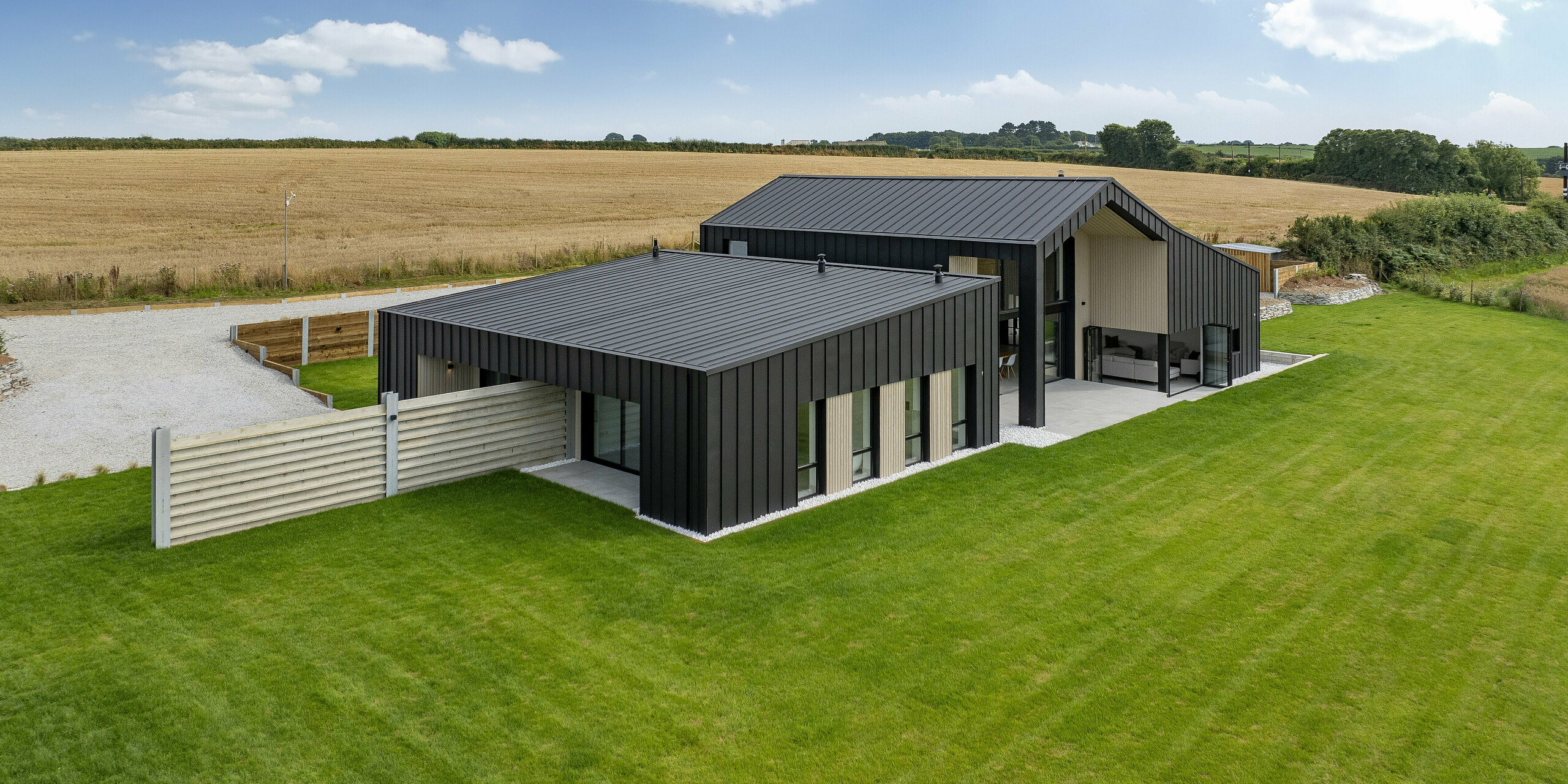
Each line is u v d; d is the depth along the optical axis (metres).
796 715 9.95
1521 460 19.02
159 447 13.98
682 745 9.42
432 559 13.92
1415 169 104.75
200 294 38.69
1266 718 9.93
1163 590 13.02
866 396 17.58
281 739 9.47
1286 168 116.44
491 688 10.41
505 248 52.34
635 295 21.00
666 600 12.61
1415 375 26.66
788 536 14.88
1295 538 14.94
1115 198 23.28
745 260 24.03
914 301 18.42
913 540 14.75
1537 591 13.02
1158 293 24.55
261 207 63.94
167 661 10.92
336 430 15.84
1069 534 15.05
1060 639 11.61
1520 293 38.03
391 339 21.38
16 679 10.48
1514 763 9.22
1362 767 9.15
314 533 14.85
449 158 96.88
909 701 10.22
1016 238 21.78
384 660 10.98
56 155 89.69
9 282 37.38
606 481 17.52
